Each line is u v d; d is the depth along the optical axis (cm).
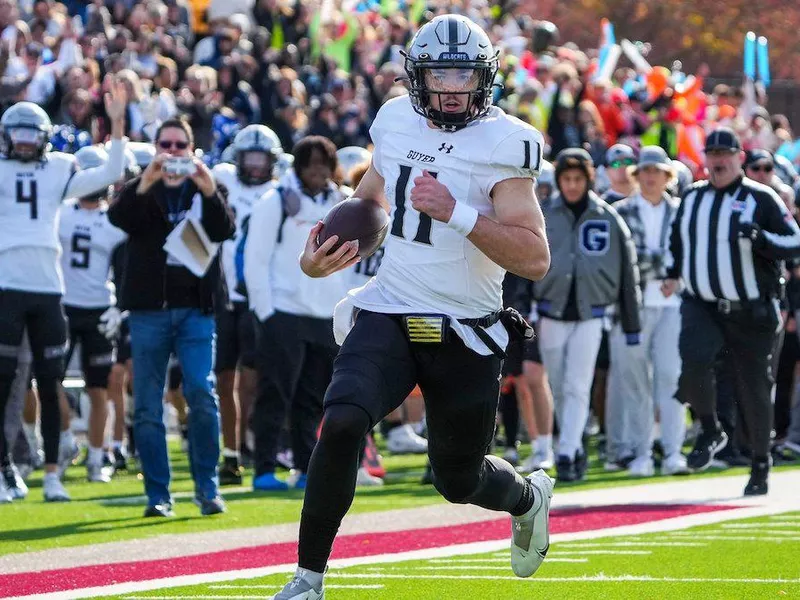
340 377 1512
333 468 1491
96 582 1903
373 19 6238
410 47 1569
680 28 10631
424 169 1565
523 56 6181
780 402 4072
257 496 3045
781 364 4047
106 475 3475
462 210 1498
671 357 3409
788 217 2892
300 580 1514
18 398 3228
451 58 1540
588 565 2028
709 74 10325
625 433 3547
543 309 3234
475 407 1566
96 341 3459
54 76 4662
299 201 3020
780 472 3500
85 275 3462
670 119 5719
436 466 1620
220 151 4731
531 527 1736
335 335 1634
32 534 2427
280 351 3056
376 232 1631
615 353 3466
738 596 1777
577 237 3206
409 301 1563
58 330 2955
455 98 1551
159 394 2644
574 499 2895
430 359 1555
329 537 1510
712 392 3016
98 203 3484
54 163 2931
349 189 3181
